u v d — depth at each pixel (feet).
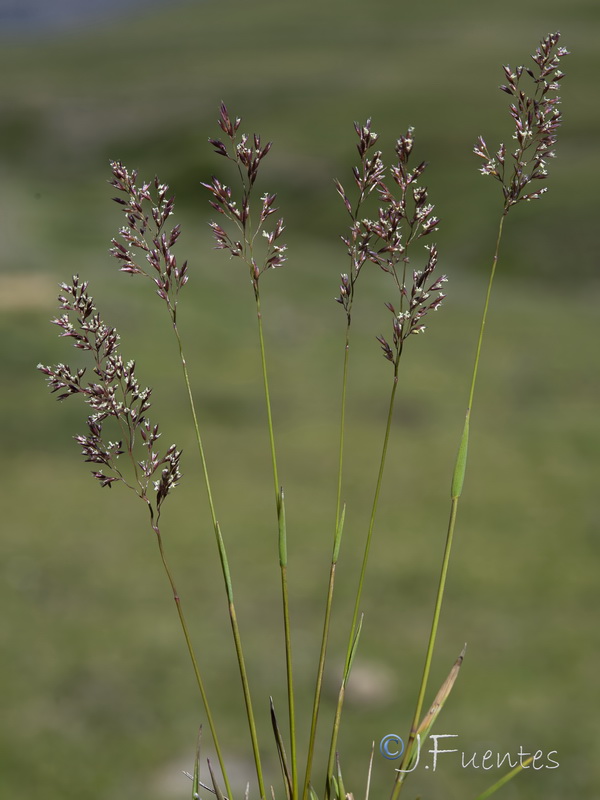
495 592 43.19
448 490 55.72
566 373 81.61
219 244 4.62
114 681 34.68
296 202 171.83
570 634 39.09
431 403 71.82
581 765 29.53
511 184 4.65
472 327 96.43
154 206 4.50
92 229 128.57
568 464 60.34
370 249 4.63
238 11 410.93
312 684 35.47
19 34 447.83
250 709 5.04
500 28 320.70
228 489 54.90
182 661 36.47
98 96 262.26
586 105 196.75
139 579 43.34
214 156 198.08
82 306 4.60
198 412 67.00
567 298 118.73
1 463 56.85
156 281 4.55
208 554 46.19
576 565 46.03
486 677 35.81
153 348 79.71
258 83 262.47
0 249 103.40
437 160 174.29
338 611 41.14
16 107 256.32
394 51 298.15
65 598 41.32
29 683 34.40
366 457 60.85
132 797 28.17
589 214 137.49
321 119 216.13
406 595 42.80
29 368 70.64
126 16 462.60
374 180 4.56
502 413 70.54
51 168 224.74
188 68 298.76
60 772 29.40
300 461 59.82
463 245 136.56
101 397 4.64
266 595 42.55
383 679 35.50
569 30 305.12
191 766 29.86
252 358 80.33
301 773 29.63
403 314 4.63
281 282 107.14
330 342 86.53
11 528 48.21
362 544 48.16
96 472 4.69
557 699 33.83
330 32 344.08
